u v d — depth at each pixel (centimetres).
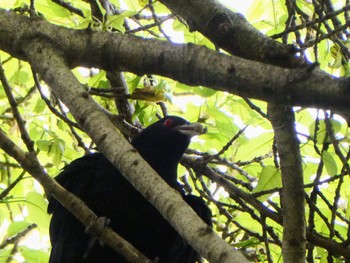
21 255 1188
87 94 671
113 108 1231
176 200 582
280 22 1162
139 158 617
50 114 1302
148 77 1206
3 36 746
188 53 660
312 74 586
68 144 1325
